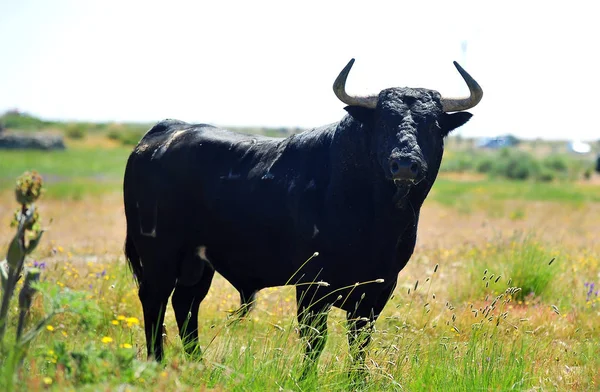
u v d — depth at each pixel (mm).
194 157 30750
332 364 25656
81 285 38562
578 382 27469
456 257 51312
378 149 26406
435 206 110250
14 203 103375
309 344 25531
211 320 34812
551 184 189625
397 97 27031
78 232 71125
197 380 22922
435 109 27062
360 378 25172
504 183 185500
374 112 27188
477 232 73062
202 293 32188
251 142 30453
